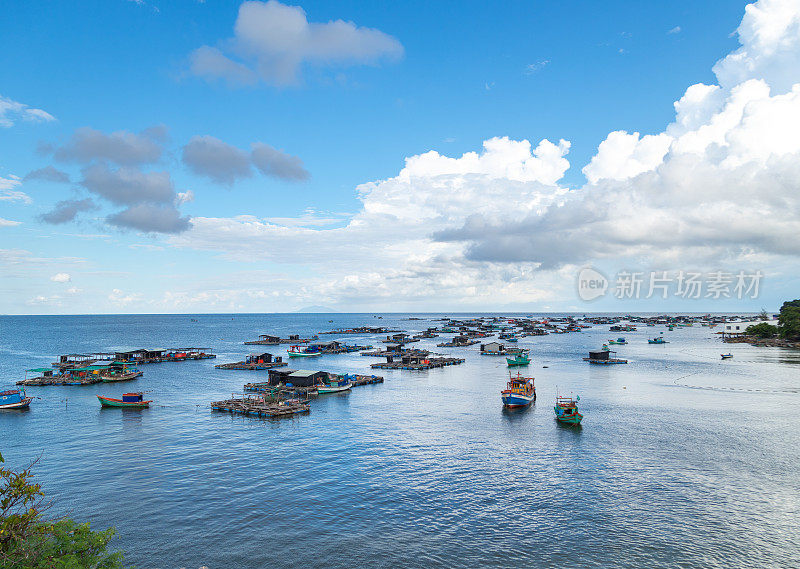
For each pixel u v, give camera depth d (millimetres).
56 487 53344
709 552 39688
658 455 63281
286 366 160750
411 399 103812
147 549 40469
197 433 75438
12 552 24344
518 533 42969
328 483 54312
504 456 63438
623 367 155500
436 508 47938
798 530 43156
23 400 94500
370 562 38562
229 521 45312
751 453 63750
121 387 119562
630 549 40219
